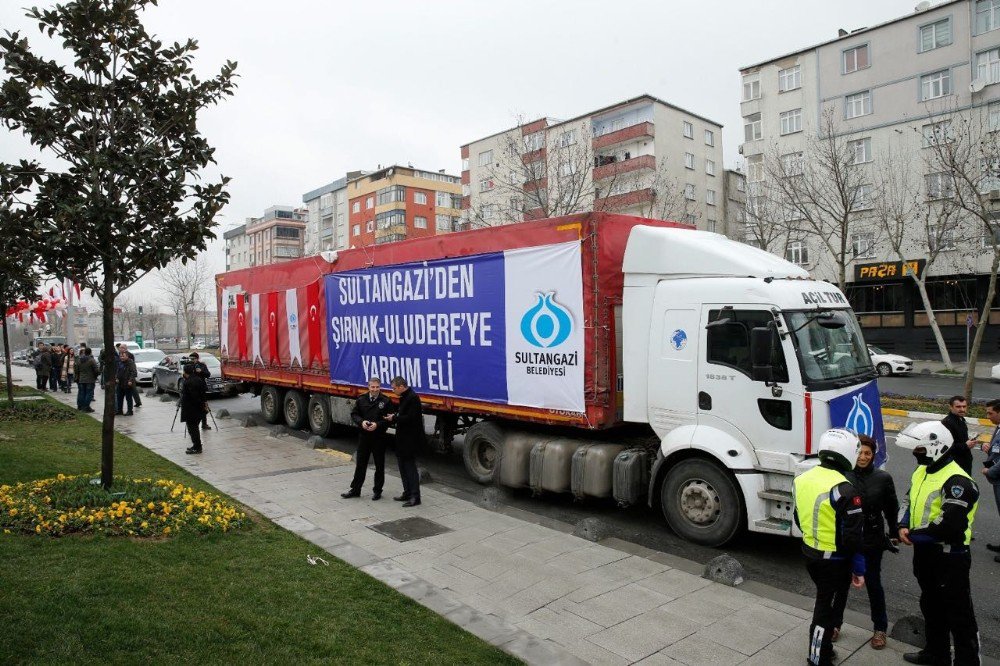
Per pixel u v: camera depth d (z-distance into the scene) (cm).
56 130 660
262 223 9394
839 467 430
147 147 687
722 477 676
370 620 471
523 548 672
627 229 803
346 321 1171
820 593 424
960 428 658
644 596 553
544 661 434
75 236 659
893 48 3200
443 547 670
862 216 3080
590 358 762
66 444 1115
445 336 955
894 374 2559
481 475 935
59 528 595
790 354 636
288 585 525
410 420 832
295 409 1385
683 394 709
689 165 4269
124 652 382
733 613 520
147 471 941
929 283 3120
